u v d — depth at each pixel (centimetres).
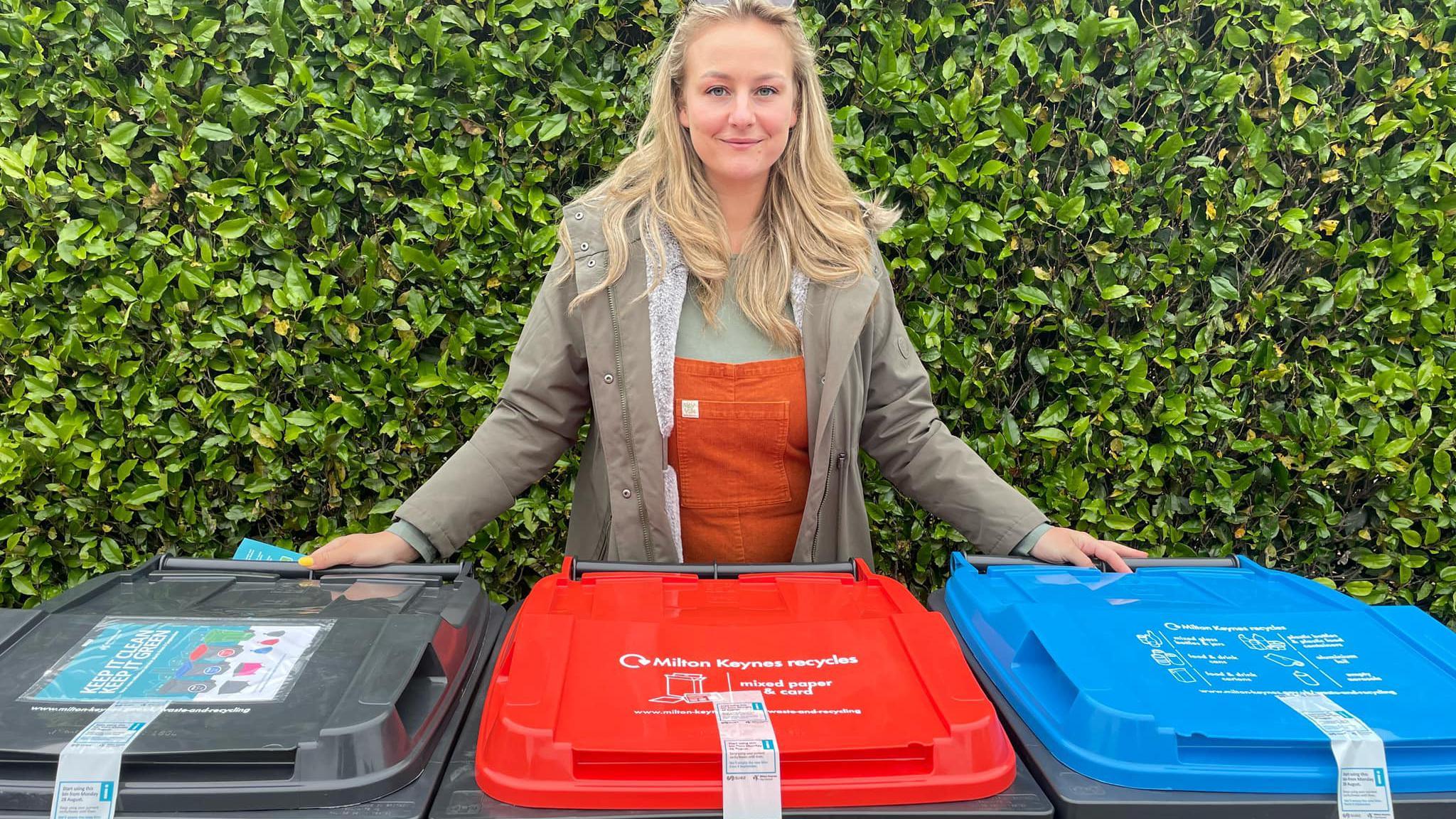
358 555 160
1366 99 277
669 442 183
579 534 199
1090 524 286
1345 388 282
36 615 127
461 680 126
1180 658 121
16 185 254
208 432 270
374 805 101
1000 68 258
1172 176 272
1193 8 260
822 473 184
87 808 97
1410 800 104
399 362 265
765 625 129
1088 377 278
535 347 184
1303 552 302
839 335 179
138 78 257
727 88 169
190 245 256
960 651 123
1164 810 104
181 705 106
